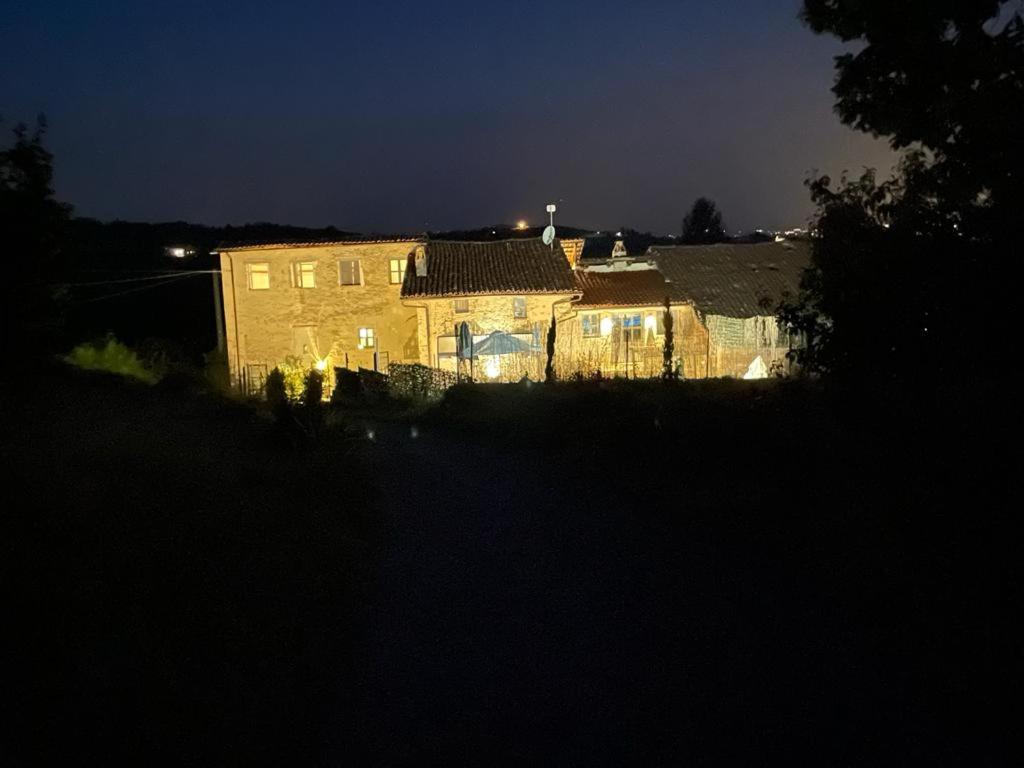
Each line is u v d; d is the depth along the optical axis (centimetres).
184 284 4462
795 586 681
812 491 877
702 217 6119
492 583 732
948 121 896
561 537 888
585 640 590
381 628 622
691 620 618
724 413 1271
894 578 644
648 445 1281
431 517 1009
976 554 635
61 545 576
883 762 418
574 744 446
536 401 1920
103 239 5181
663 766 421
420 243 3509
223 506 798
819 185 977
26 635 451
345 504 995
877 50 957
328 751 439
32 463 769
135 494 743
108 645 466
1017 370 813
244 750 420
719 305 3212
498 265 3578
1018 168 808
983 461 702
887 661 530
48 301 1338
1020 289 810
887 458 832
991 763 415
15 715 389
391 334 3559
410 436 1848
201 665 487
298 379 2816
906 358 915
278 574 662
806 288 1034
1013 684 482
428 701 498
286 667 521
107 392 1683
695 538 848
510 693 508
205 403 1923
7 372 1270
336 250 3541
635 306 3294
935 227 890
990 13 881
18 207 1262
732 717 468
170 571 586
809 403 1029
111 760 382
